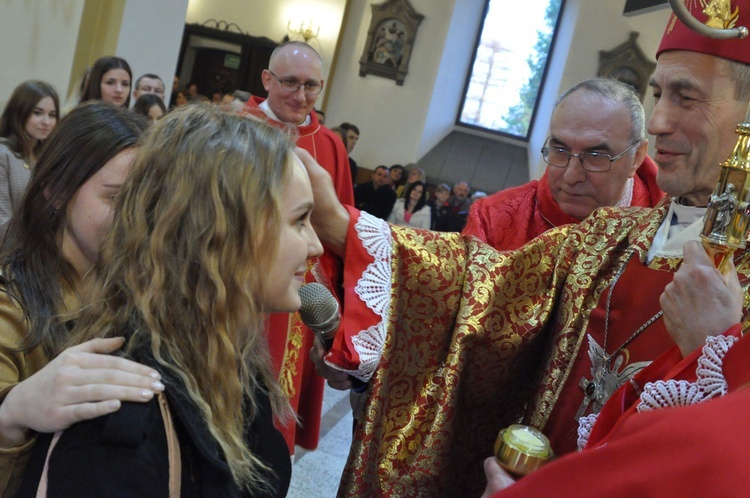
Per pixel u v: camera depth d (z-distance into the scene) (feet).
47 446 3.15
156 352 3.19
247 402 3.84
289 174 3.51
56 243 4.37
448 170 39.06
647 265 4.81
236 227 3.28
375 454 5.05
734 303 3.77
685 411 2.21
